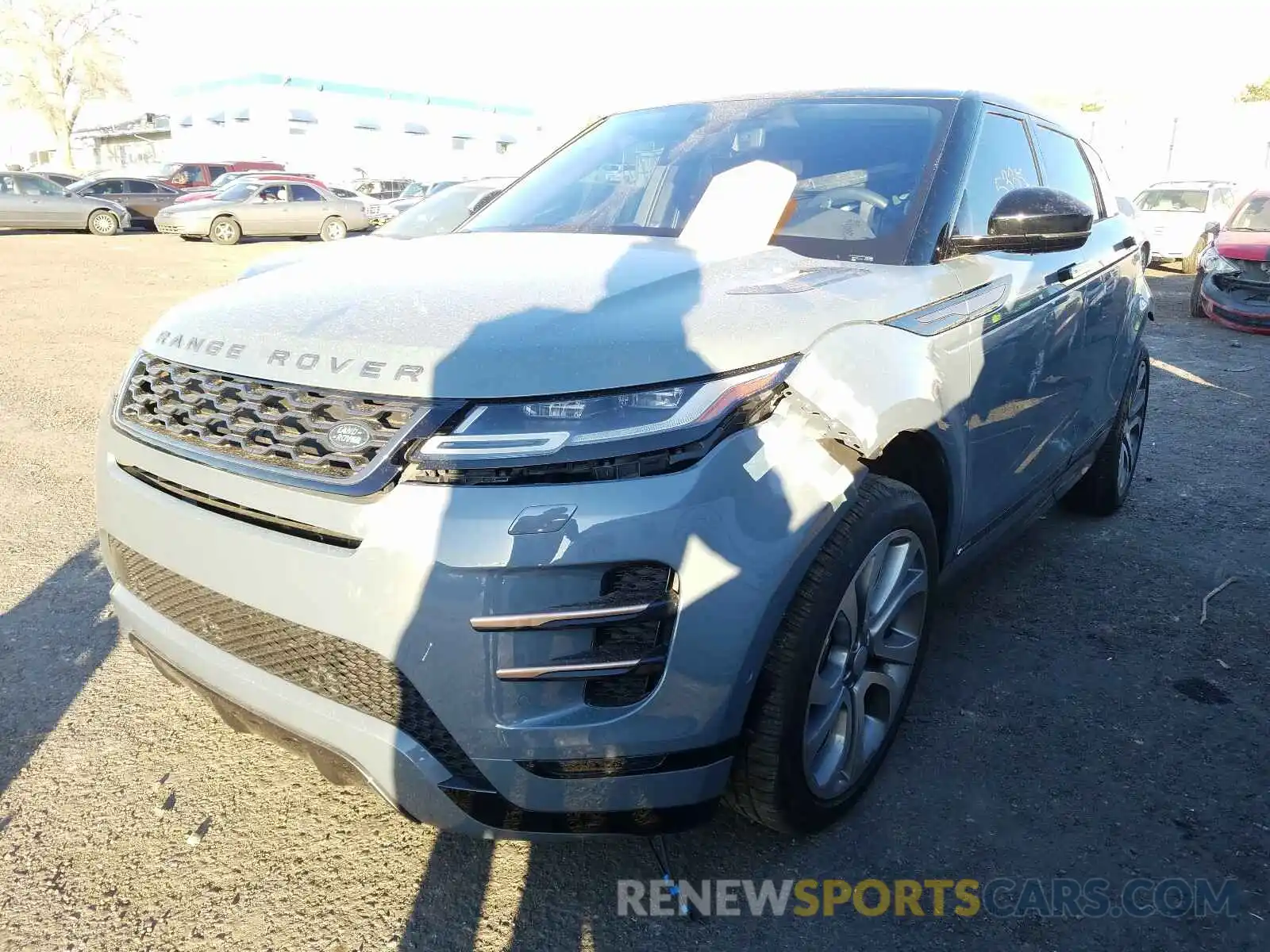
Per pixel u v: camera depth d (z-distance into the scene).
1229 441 6.09
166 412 2.15
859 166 3.01
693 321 2.01
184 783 2.56
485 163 50.03
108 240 21.16
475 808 1.90
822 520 2.04
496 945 2.05
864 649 2.33
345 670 1.90
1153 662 3.23
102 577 3.78
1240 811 2.49
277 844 2.34
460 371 1.84
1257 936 2.08
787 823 2.18
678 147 3.35
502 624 1.77
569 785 1.88
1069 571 3.98
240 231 21.19
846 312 2.26
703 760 1.96
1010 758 2.70
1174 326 11.07
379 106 45.06
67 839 2.33
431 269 2.41
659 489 1.82
